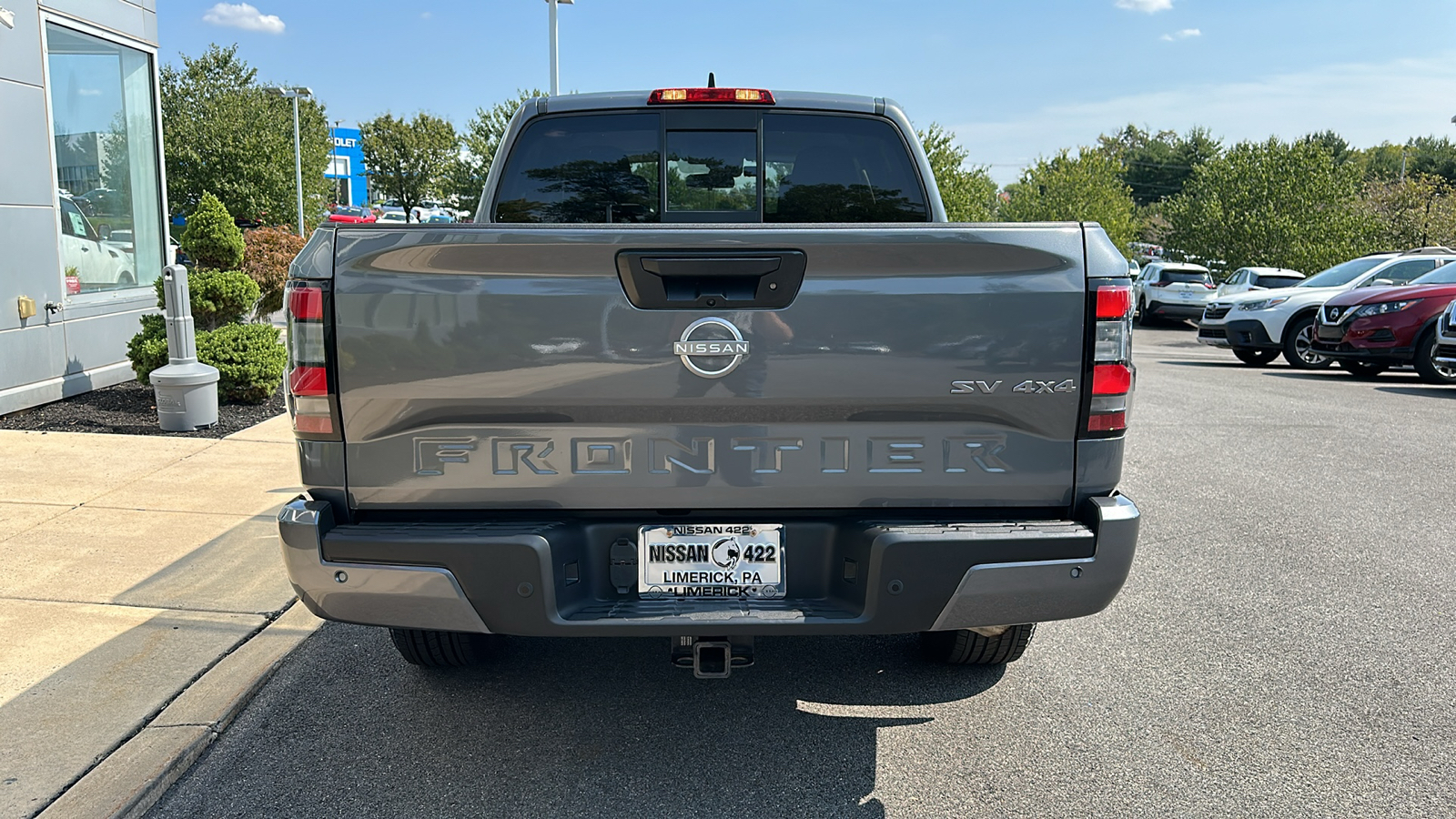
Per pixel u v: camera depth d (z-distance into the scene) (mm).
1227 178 38188
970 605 2926
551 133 4535
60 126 9414
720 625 2885
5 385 8539
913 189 4648
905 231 2812
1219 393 12531
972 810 3088
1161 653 4312
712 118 4547
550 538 2896
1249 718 3711
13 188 8562
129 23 10406
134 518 5852
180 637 4234
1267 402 11664
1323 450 8734
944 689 3941
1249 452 8602
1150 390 12797
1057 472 2969
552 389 2861
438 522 2971
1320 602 4957
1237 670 4145
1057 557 2922
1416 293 13359
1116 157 57719
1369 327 13516
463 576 2861
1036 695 3891
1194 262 39188
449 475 2918
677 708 3762
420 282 2828
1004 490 2977
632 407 2887
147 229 10984
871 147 4617
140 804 3049
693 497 2951
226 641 4207
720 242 2801
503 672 4090
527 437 2910
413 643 3881
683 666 3129
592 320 2836
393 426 2896
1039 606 2959
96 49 10000
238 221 37031
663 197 4602
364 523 2961
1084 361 2912
